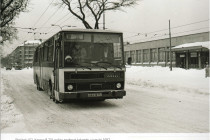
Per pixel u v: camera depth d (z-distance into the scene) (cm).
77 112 1034
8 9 3234
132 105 1185
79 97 1055
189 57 4978
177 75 2858
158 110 1051
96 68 1077
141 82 2309
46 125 822
